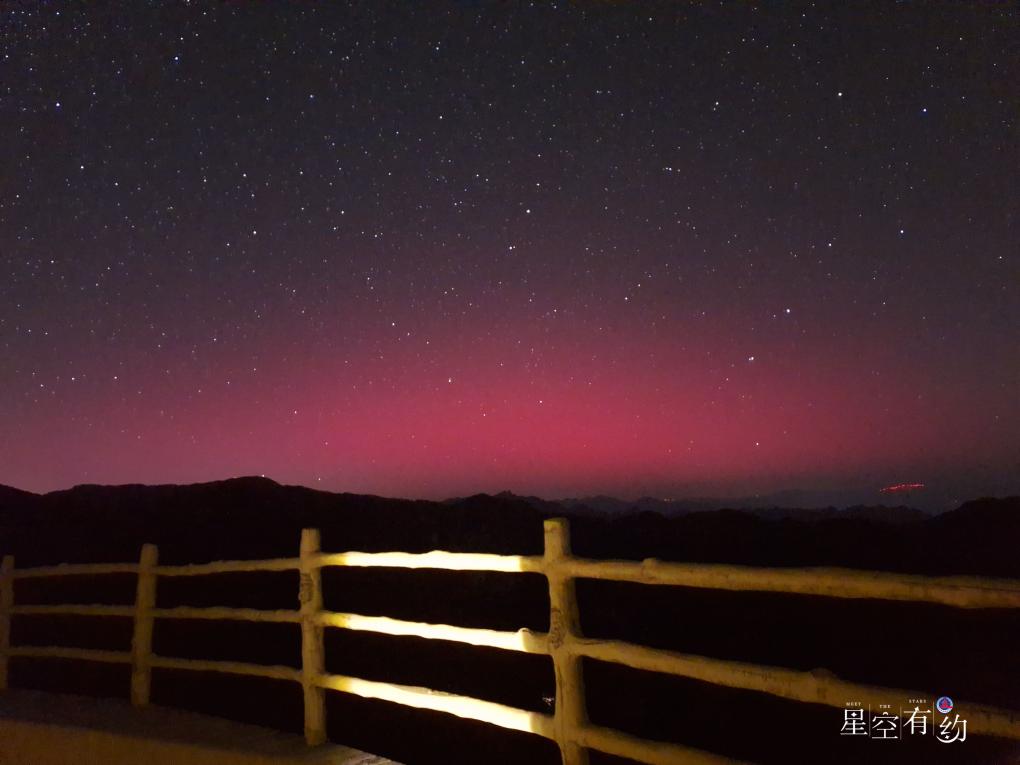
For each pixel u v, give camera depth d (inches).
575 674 94.8
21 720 155.3
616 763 136.3
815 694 71.6
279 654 194.5
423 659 175.2
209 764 130.5
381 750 162.4
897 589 65.4
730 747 130.7
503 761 150.6
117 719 153.4
